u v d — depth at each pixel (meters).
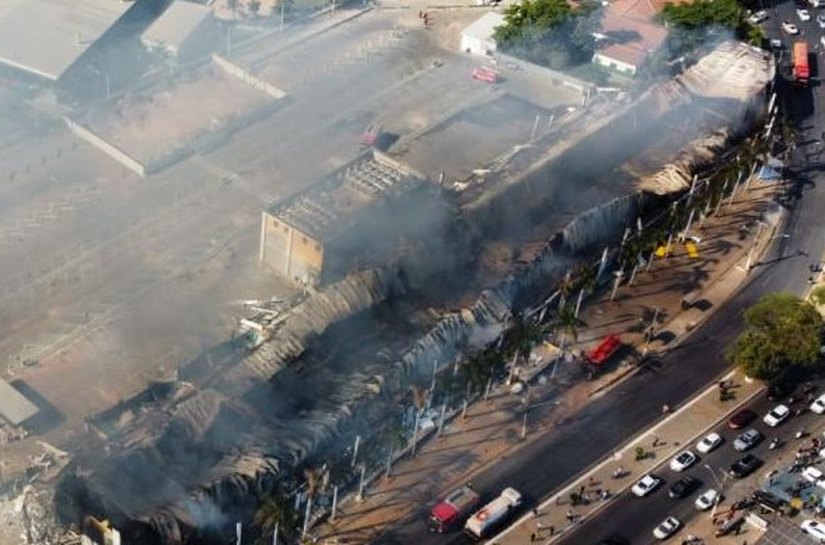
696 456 162.25
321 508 149.12
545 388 171.50
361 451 153.75
